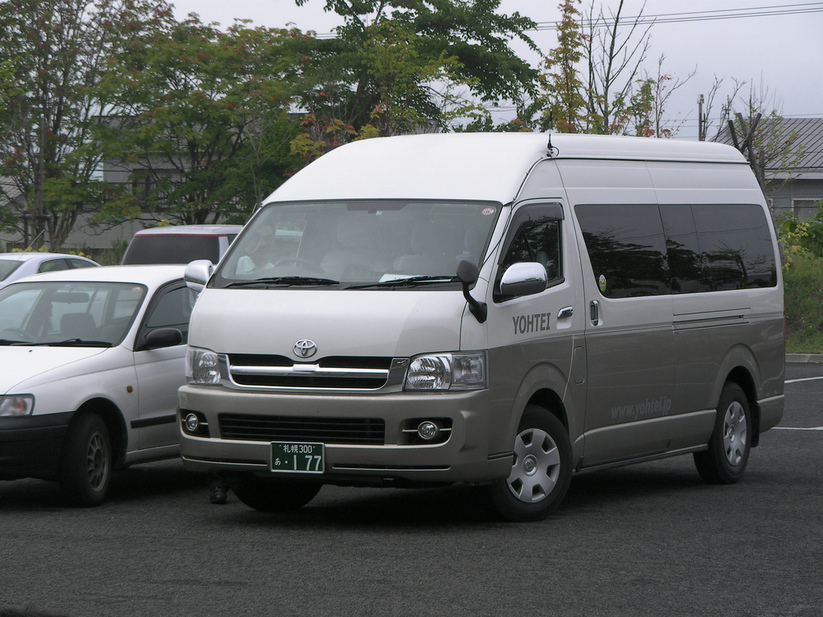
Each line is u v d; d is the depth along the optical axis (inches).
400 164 385.4
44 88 1584.6
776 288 491.2
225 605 259.0
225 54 1558.8
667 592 271.7
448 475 335.0
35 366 404.8
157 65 1562.5
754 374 473.1
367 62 1628.9
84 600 264.4
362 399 334.0
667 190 434.6
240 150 1678.2
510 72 1939.0
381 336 336.8
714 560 306.8
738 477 461.1
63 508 399.9
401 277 349.4
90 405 409.4
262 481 382.0
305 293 351.6
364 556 309.6
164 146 1577.3
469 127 1572.3
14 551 319.6
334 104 1678.2
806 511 386.9
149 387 428.8
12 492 442.3
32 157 1549.0
